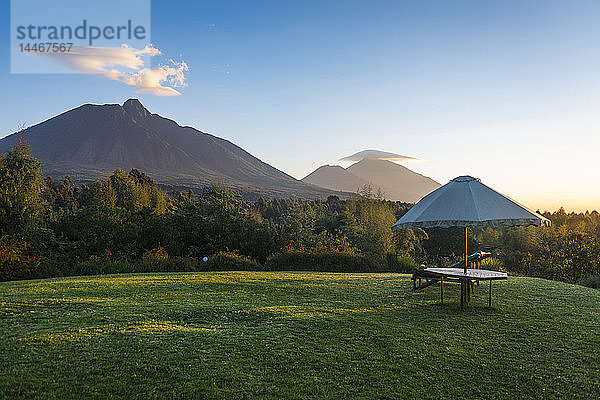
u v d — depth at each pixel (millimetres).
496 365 6004
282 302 9617
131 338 6250
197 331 6820
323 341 6625
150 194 30094
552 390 5309
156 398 4621
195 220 22938
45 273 15508
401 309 9211
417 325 7867
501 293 11523
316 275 14867
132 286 11062
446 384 5340
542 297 11039
